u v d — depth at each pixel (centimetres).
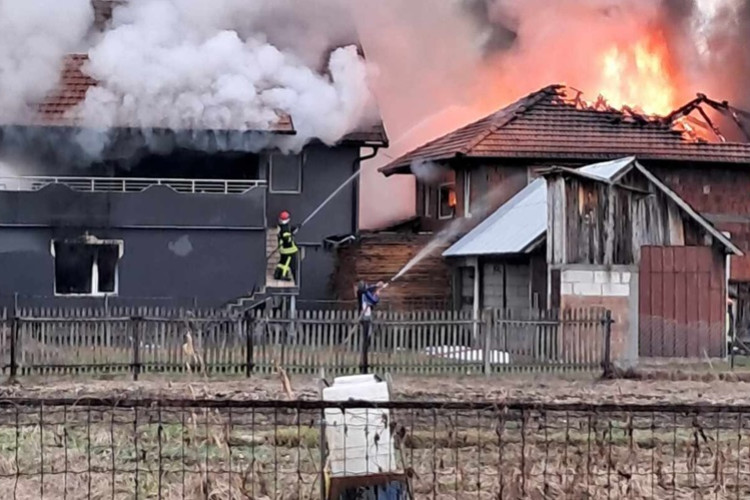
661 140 5388
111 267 4703
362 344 3475
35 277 4619
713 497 1712
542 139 5353
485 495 1686
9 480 1780
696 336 4106
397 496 1478
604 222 3972
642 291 4075
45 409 2366
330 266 5147
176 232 4706
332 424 1479
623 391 3152
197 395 2855
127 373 3403
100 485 1738
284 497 1666
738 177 5309
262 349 3456
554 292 4000
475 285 4803
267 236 4984
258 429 2211
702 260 4103
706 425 2450
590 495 1684
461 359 3525
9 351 3353
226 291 4731
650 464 1938
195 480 1738
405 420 2300
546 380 3422
